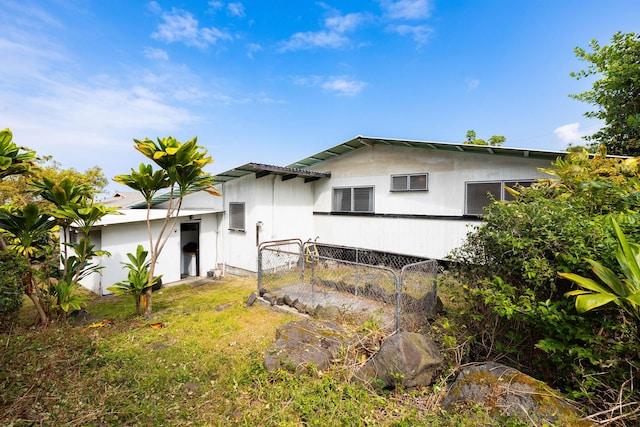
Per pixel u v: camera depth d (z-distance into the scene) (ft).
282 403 8.69
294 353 11.08
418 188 25.79
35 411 7.75
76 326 15.57
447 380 9.77
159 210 28.68
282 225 29.55
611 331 7.47
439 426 7.41
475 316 10.64
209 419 8.20
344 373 10.28
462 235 23.56
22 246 14.74
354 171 29.91
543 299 8.82
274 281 21.48
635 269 6.35
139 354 12.03
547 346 7.81
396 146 27.04
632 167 13.67
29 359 10.09
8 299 12.43
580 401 7.62
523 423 6.76
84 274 18.63
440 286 13.67
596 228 8.12
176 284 26.53
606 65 27.37
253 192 27.22
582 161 14.90
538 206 9.59
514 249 9.09
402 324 13.05
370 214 28.78
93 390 9.02
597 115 29.48
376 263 28.25
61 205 15.61
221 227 30.89
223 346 13.05
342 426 7.66
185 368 10.87
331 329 13.33
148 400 8.75
